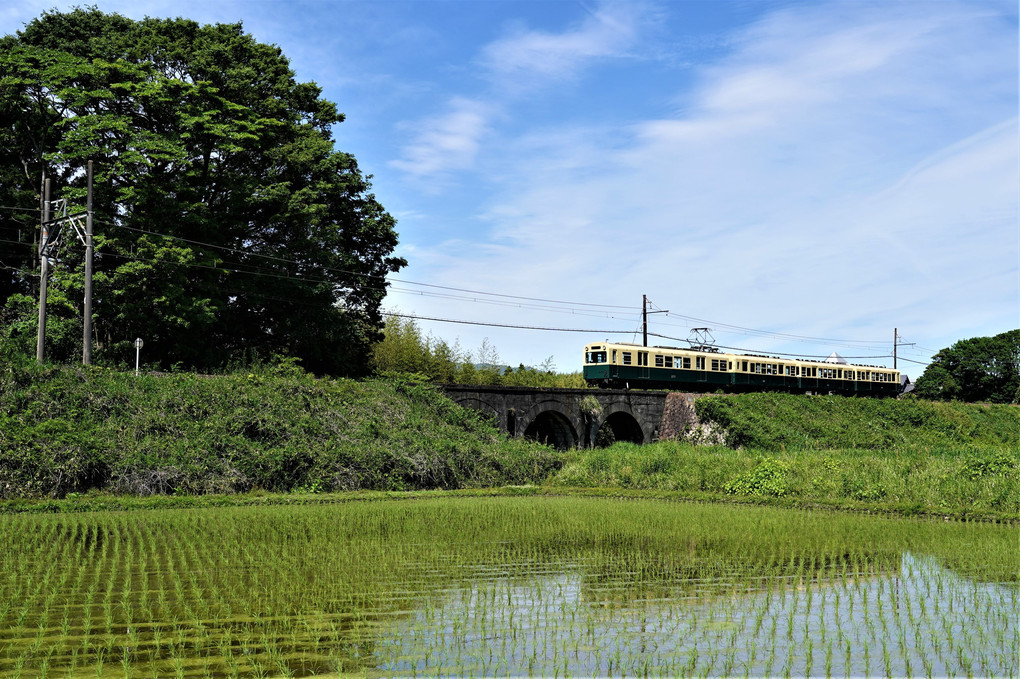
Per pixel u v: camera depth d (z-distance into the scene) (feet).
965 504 82.38
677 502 93.76
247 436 102.12
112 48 128.98
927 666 31.07
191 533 63.00
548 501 93.71
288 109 143.64
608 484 114.52
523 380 228.02
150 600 40.24
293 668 30.09
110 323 125.39
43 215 110.01
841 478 95.30
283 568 49.16
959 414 217.36
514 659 31.58
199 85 126.21
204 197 133.18
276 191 133.59
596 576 47.91
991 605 40.75
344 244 155.84
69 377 98.22
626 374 184.75
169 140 122.42
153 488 87.40
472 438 126.21
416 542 60.44
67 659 30.78
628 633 35.35
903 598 42.34
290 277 139.33
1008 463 90.22
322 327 143.33
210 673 29.35
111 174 117.70
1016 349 271.69
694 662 31.35
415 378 137.28
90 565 49.03
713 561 53.11
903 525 71.82
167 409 99.91
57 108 125.70
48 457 83.61
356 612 38.29
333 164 146.00
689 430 175.42
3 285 138.92
